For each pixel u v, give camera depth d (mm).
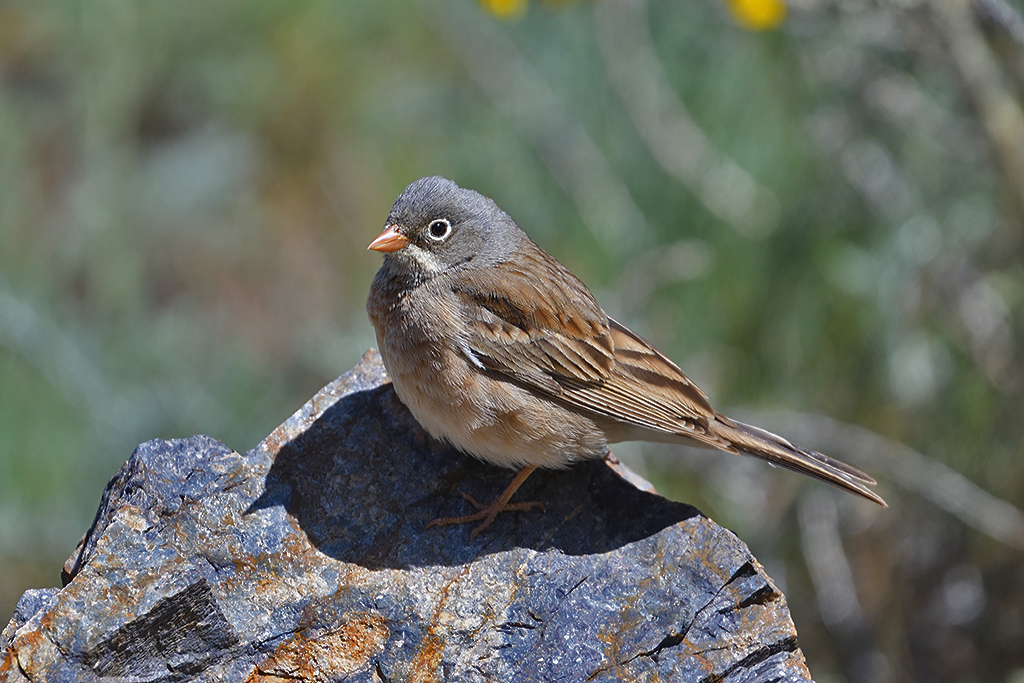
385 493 7250
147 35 16766
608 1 13961
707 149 13477
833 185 13195
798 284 12953
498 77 15219
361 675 6477
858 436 12383
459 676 6504
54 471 13070
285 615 6602
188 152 16656
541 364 7270
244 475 7133
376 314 7594
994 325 12125
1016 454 11898
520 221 14352
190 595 6297
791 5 11477
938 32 11594
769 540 13086
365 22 16828
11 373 13367
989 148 11781
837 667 12570
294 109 16703
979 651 12234
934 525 12438
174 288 15914
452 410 7262
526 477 7410
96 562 6352
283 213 16406
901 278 12594
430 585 6824
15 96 16688
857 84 13453
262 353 15461
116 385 14000
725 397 13281
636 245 13703
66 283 15500
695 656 6633
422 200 7453
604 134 14406
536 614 6754
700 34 13867
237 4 16875
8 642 6172
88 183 16094
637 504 7328
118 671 6227
